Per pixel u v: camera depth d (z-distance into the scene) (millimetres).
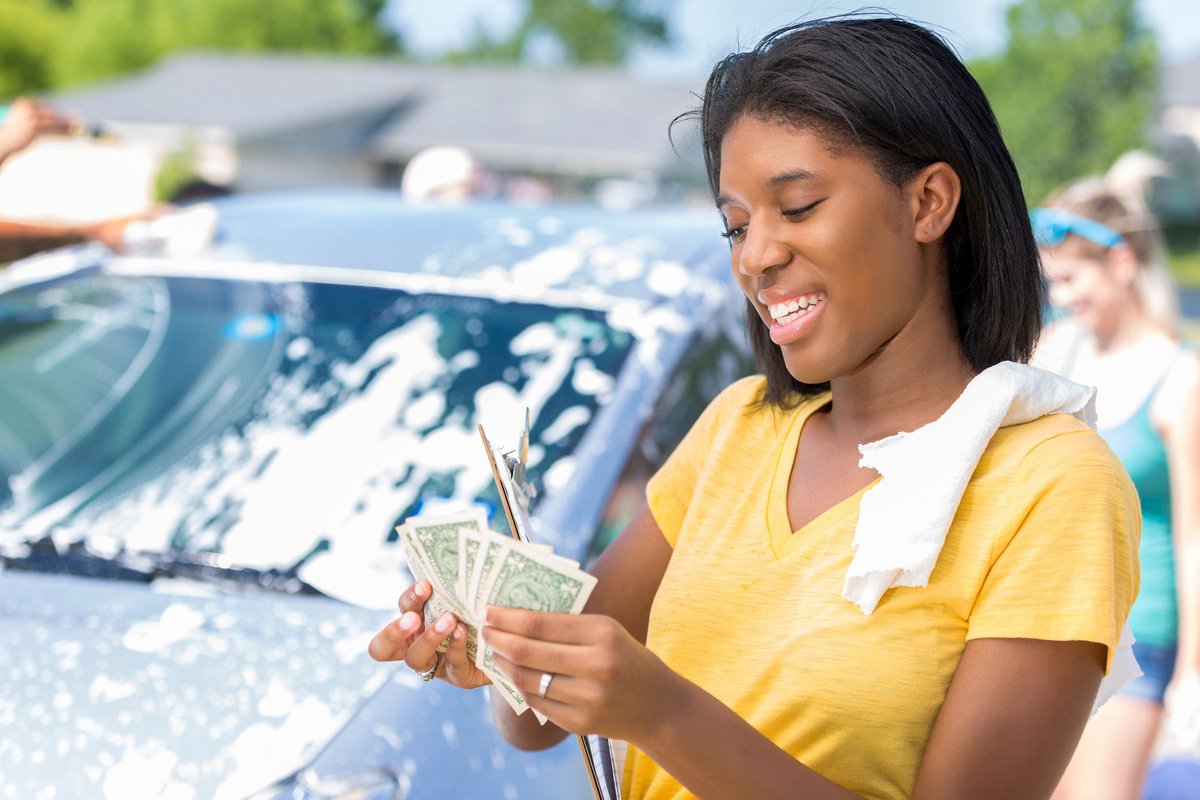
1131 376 3193
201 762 1637
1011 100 30766
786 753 1128
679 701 1090
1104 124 30344
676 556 1405
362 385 2459
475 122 30422
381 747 1663
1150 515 3104
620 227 2971
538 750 1486
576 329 2520
